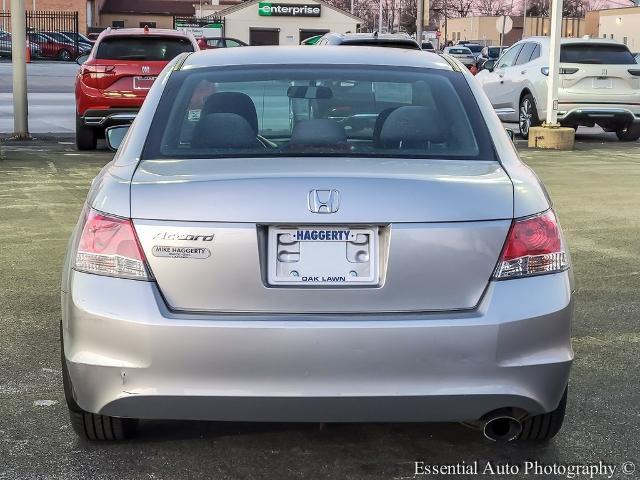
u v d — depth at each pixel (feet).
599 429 12.73
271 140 12.26
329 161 11.10
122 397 10.04
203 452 11.92
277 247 10.07
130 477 11.19
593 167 40.11
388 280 10.00
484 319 9.95
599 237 25.26
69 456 11.73
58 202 29.17
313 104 12.67
